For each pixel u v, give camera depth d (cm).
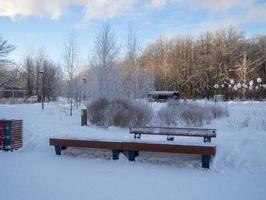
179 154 862
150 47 7756
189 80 7119
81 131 1227
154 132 995
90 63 2756
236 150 905
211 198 591
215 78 6919
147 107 1675
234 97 6159
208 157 803
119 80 2391
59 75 5516
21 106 3206
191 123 1617
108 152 934
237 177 730
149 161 867
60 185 659
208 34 7481
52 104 3738
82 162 858
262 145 912
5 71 4084
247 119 1658
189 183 680
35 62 6328
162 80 6956
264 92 5709
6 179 700
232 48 7075
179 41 7631
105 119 1503
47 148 1030
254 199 588
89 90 2522
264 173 762
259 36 7269
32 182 679
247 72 6212
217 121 1755
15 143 1030
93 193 611
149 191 626
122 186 655
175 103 2036
